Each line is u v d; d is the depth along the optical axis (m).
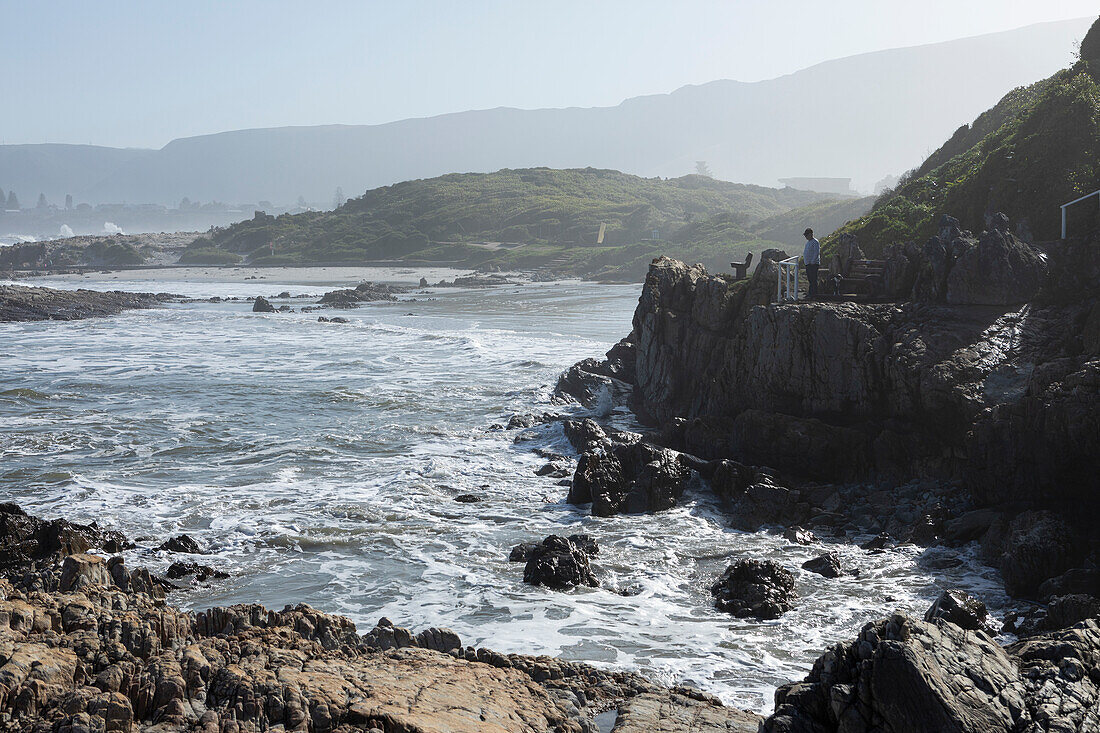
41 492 23.64
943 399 22.55
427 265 168.00
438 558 19.11
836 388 24.69
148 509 22.25
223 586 17.34
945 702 7.18
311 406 35.34
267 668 8.73
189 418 33.09
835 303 26.30
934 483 22.23
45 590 11.04
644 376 33.56
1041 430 19.45
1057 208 29.16
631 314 72.56
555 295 100.31
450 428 31.70
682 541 20.47
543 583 17.58
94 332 63.56
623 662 14.02
